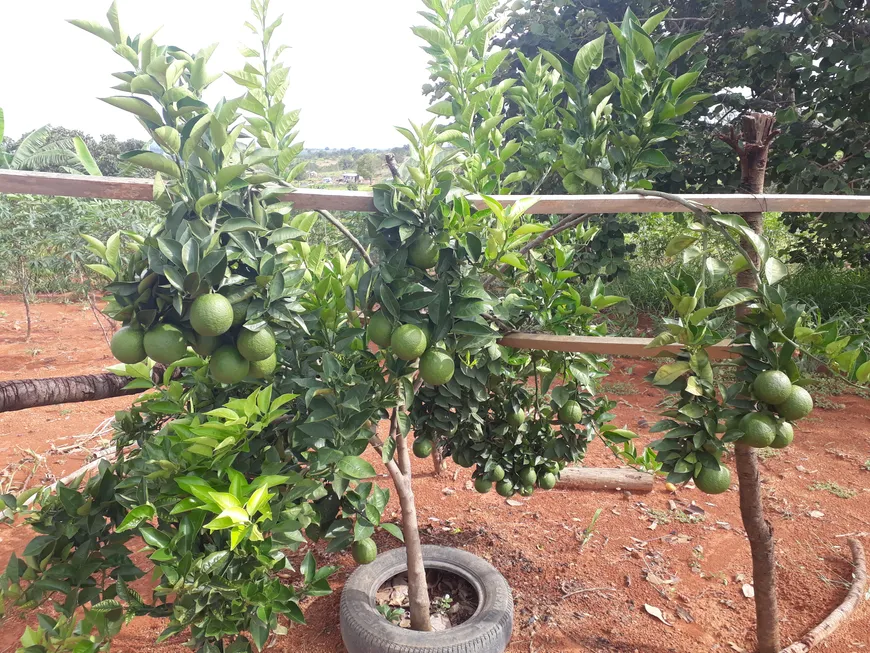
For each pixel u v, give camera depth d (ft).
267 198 7.50
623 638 11.69
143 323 6.63
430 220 8.18
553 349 8.80
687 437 8.57
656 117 9.00
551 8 31.04
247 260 6.98
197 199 6.70
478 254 8.31
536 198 8.18
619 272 29.84
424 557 12.34
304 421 8.18
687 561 14.17
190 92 7.04
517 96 11.76
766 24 27.89
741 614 12.32
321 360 8.34
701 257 8.65
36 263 33.50
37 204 32.78
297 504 7.90
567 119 9.84
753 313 7.73
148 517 6.52
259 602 6.74
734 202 8.53
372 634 9.87
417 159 8.53
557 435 12.11
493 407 11.91
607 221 28.60
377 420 9.18
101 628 7.32
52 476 18.33
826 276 33.96
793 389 7.45
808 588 13.00
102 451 15.81
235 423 6.57
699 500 17.02
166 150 6.63
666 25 30.50
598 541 15.12
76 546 8.17
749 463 10.23
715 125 30.78
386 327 7.76
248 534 6.25
